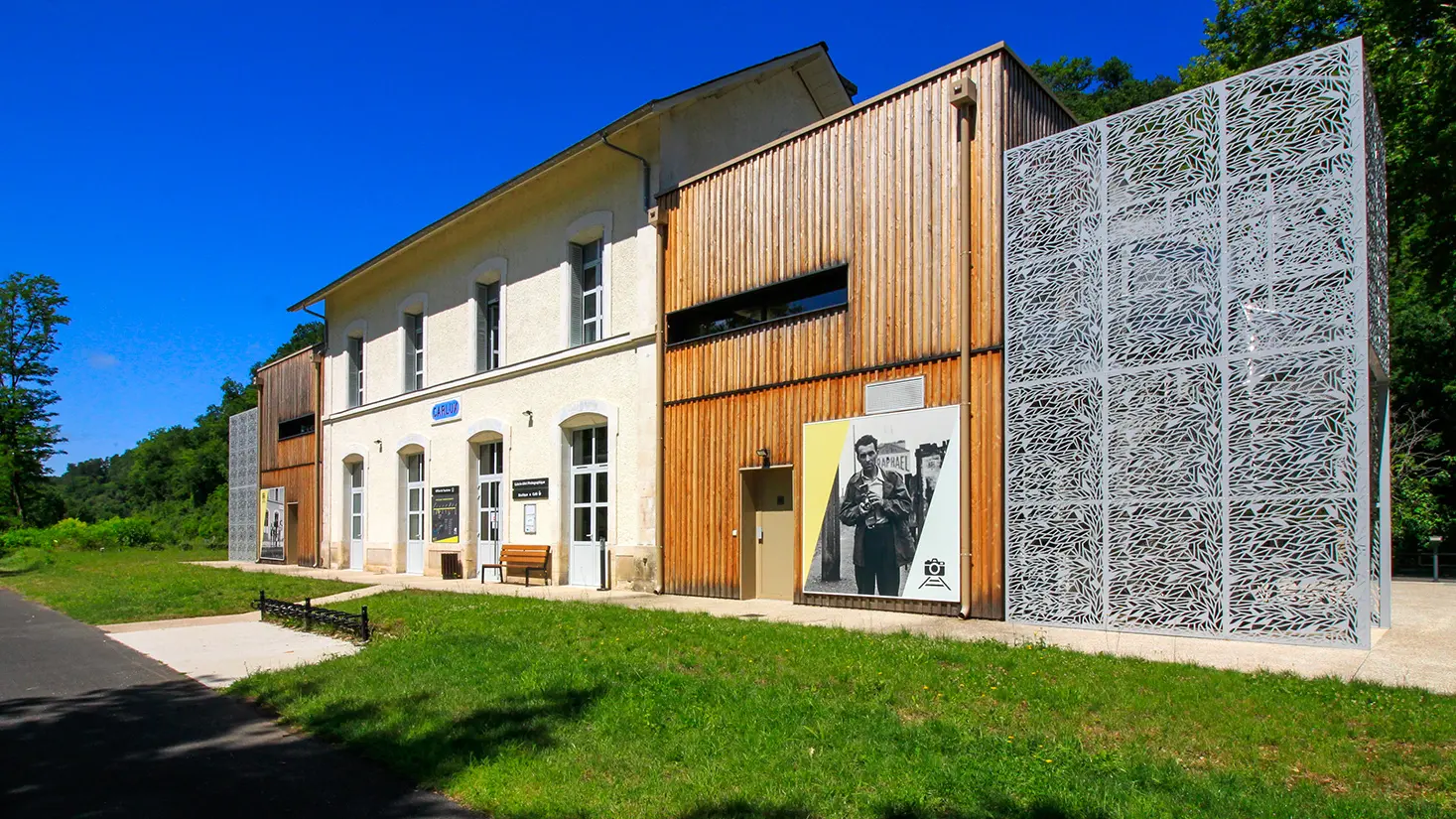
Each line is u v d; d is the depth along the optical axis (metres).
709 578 13.60
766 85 17.17
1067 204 9.89
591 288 17.16
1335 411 8.14
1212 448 8.74
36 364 54.75
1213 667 7.12
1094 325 9.59
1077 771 4.64
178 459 74.62
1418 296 20.83
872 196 11.77
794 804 4.31
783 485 13.03
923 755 4.92
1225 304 8.75
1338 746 5.05
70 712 7.14
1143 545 9.11
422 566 21.47
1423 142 15.53
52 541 42.78
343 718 6.46
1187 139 9.12
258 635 11.16
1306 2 18.50
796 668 7.31
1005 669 7.12
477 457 19.86
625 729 5.74
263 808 4.79
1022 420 10.02
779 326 12.81
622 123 14.94
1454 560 18.23
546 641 9.12
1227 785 4.41
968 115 10.74
